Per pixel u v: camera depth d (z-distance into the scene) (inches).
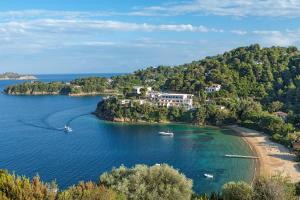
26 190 2281.0
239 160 6023.6
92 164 5743.1
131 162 5930.1
